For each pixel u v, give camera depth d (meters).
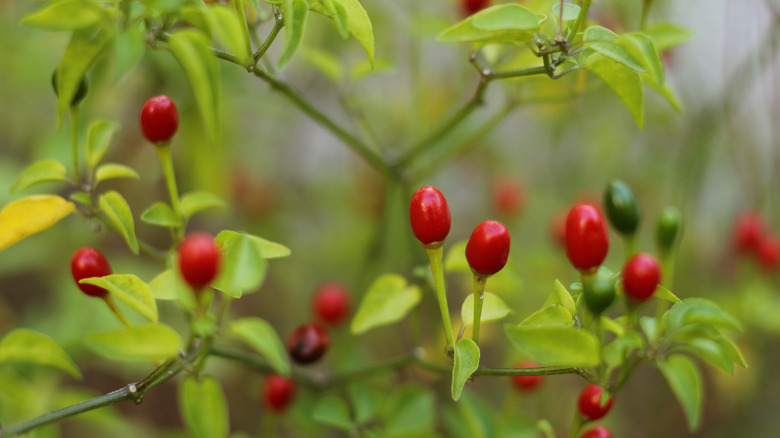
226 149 0.56
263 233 0.68
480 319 0.36
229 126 0.56
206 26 0.36
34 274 0.74
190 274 0.35
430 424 0.44
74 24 0.35
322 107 0.77
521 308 0.54
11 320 0.65
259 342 0.36
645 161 0.71
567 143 0.73
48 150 0.49
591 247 0.36
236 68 0.56
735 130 0.66
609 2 0.53
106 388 0.68
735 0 0.62
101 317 0.49
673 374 0.37
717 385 0.65
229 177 0.61
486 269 0.36
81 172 0.50
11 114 0.64
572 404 0.63
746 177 0.66
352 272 0.68
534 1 0.41
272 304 0.72
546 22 0.39
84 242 0.58
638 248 0.71
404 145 0.68
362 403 0.44
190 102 0.52
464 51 0.56
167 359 0.37
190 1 0.36
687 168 0.63
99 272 0.38
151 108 0.38
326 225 0.75
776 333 0.57
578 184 0.70
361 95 0.66
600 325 0.36
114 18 0.35
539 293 0.54
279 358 0.36
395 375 0.51
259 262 0.35
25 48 0.57
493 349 0.69
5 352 0.38
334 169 0.78
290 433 0.65
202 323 0.36
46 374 0.45
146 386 0.37
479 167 0.76
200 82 0.35
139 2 0.35
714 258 0.72
